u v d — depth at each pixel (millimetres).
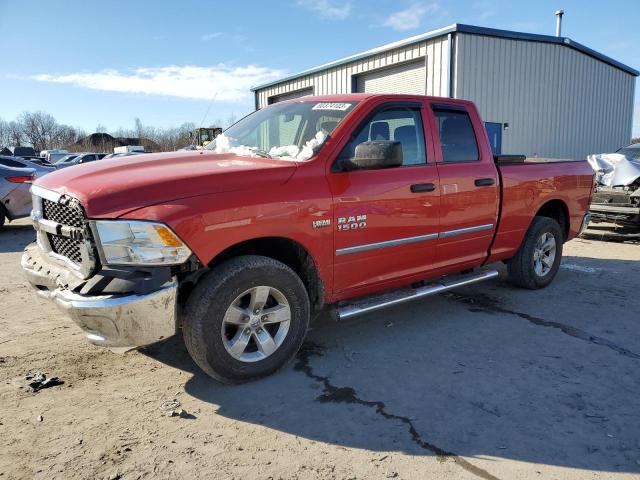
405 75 16250
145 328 3047
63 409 3158
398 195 4090
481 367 3826
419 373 3717
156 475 2547
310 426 3018
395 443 2846
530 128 16578
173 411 3127
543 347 4215
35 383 3443
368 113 4074
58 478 2508
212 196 3195
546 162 5840
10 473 2537
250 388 3475
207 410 3186
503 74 15438
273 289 3506
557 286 6078
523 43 15773
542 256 5844
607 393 3430
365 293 4176
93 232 2986
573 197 6090
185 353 4023
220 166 3539
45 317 4828
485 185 4844
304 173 3613
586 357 4016
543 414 3150
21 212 10125
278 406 3240
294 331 3658
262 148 4266
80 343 4207
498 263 7227
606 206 9320
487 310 5164
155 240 2994
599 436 2914
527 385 3535
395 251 4176
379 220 3984
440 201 4426
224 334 3330
